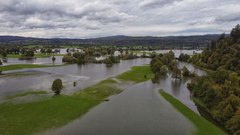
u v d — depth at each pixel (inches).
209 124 2362.2
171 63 6392.7
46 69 6461.6
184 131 2178.9
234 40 6535.4
